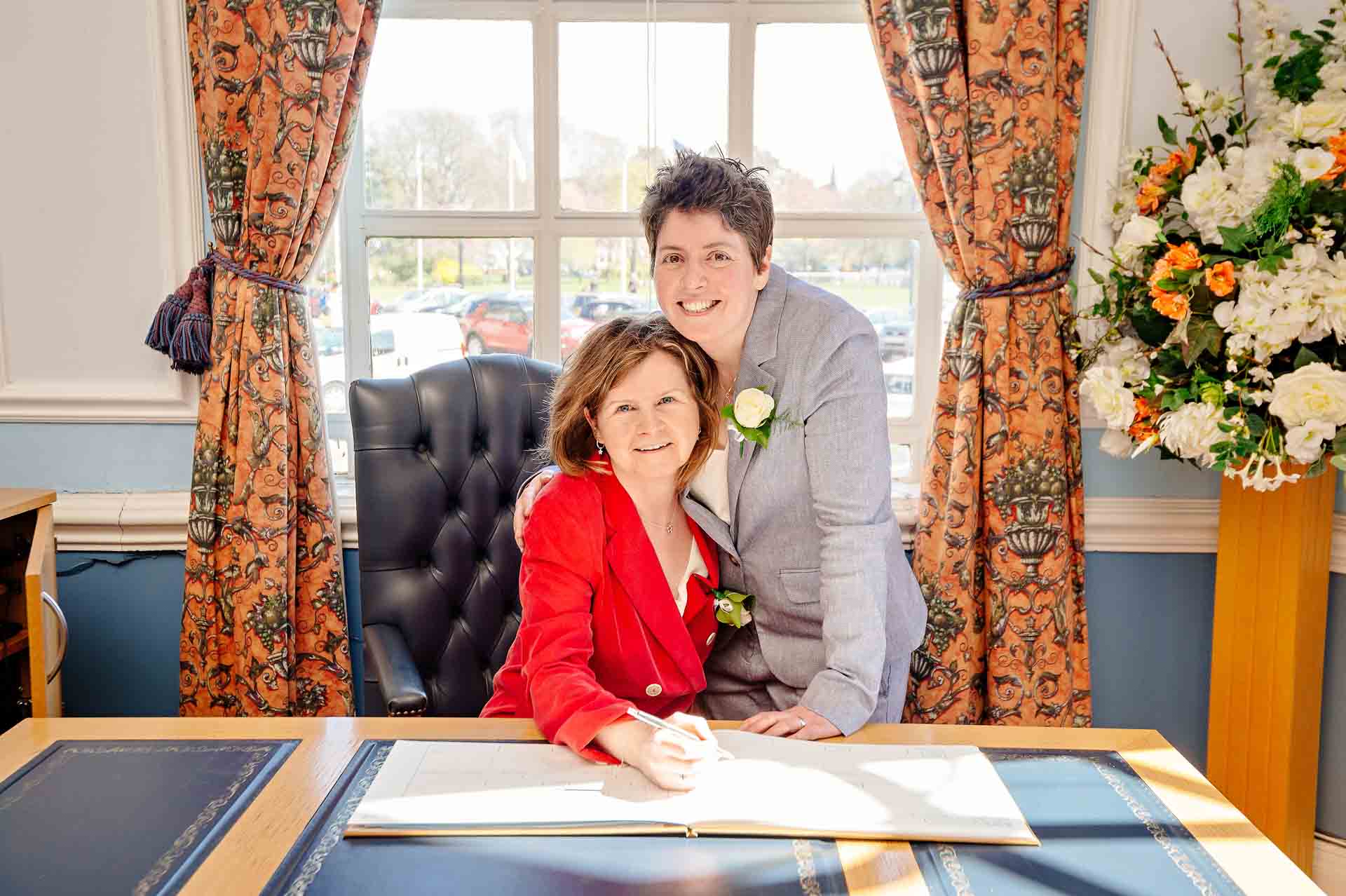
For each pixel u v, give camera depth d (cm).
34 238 234
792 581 147
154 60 227
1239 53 216
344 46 214
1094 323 223
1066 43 213
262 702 222
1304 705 210
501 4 241
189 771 113
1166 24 222
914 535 238
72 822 102
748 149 246
